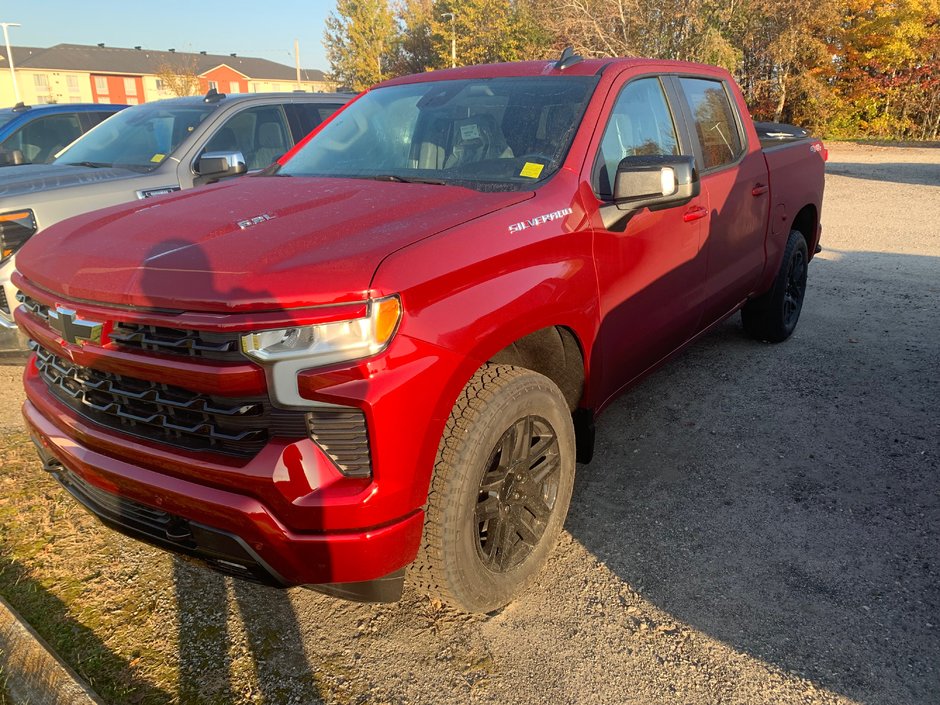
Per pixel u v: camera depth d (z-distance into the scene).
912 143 31.62
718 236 3.95
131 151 5.78
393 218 2.40
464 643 2.46
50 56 75.44
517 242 2.47
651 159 2.82
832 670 2.31
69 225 2.76
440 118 3.36
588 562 2.88
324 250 2.12
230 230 2.36
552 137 3.03
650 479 3.51
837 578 2.76
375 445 1.99
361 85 48.88
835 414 4.21
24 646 2.24
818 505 3.26
